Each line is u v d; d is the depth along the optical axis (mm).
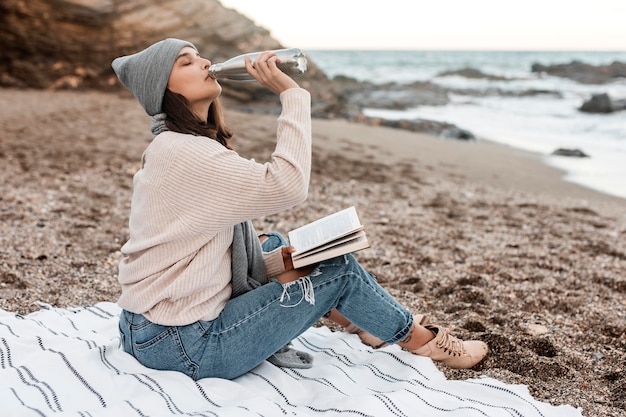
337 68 59219
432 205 6605
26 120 10523
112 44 16859
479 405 2320
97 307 3266
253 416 2096
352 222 2383
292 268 2537
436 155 10375
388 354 2789
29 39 16000
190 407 2193
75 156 8016
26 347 2477
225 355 2312
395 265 4516
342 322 3020
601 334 3400
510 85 35125
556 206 6980
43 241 4684
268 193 2123
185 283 2178
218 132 2484
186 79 2242
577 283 4242
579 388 2771
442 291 3990
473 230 5656
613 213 6777
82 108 12586
